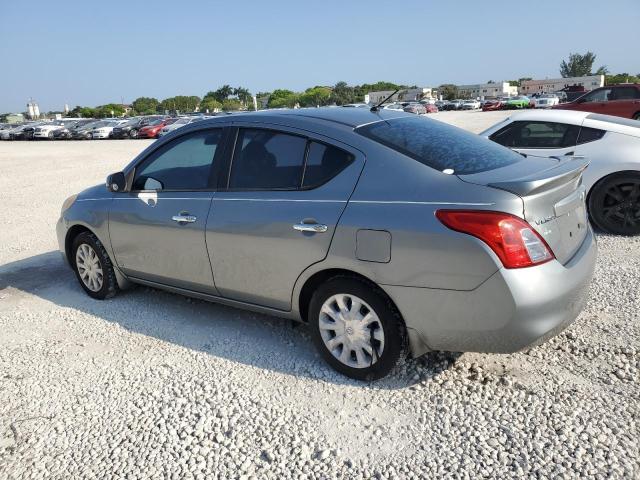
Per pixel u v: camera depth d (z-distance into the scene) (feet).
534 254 9.11
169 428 9.86
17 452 9.46
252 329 13.79
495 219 8.96
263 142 12.15
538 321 9.14
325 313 11.07
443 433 9.26
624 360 11.14
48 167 60.29
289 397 10.59
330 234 10.48
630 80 350.64
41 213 31.63
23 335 14.25
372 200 10.18
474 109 228.22
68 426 10.11
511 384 10.52
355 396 10.48
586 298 10.41
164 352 12.80
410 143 10.96
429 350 10.30
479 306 9.19
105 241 15.39
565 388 10.30
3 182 47.26
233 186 12.43
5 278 19.25
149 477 8.67
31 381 11.84
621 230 20.33
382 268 9.92
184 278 13.60
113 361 12.53
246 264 12.01
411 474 8.37
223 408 10.36
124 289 16.33
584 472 8.13
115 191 14.89
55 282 18.52
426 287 9.57
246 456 9.02
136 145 99.25
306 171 11.30
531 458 8.51
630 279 15.53
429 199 9.65
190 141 13.57
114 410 10.55
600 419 9.34
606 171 20.12
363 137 10.89
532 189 9.14
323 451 8.97
